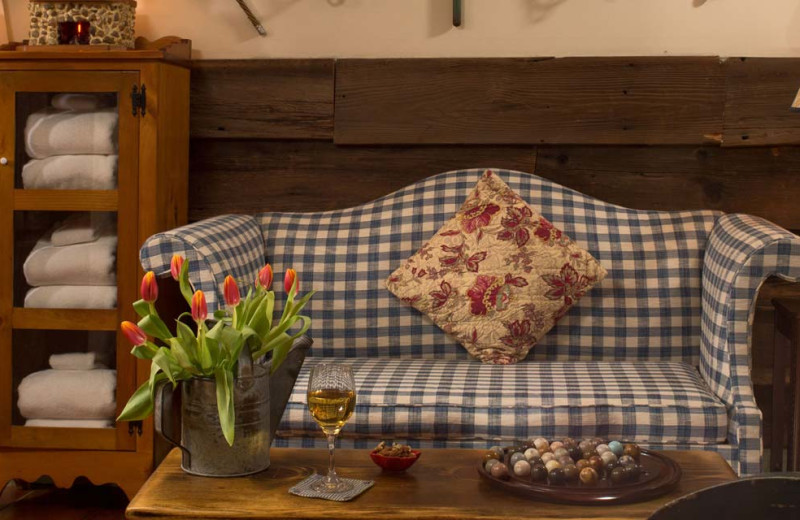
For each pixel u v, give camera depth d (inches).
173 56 121.1
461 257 111.0
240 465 69.2
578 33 127.7
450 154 129.3
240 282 104.0
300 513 62.1
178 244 99.5
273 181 131.6
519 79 125.8
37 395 112.5
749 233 99.6
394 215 120.6
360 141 128.3
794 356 107.8
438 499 64.3
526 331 108.1
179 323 69.2
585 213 118.8
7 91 113.7
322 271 118.1
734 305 94.0
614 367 103.8
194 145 132.1
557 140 126.0
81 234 113.4
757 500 29.3
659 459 70.6
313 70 128.3
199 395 69.1
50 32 118.4
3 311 113.7
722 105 124.0
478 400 91.5
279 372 74.7
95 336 113.3
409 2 129.3
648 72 124.5
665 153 127.0
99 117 113.7
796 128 123.3
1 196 114.0
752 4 125.6
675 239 116.0
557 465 65.9
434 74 126.8
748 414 90.0
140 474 112.0
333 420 66.6
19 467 113.3
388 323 115.1
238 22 131.2
